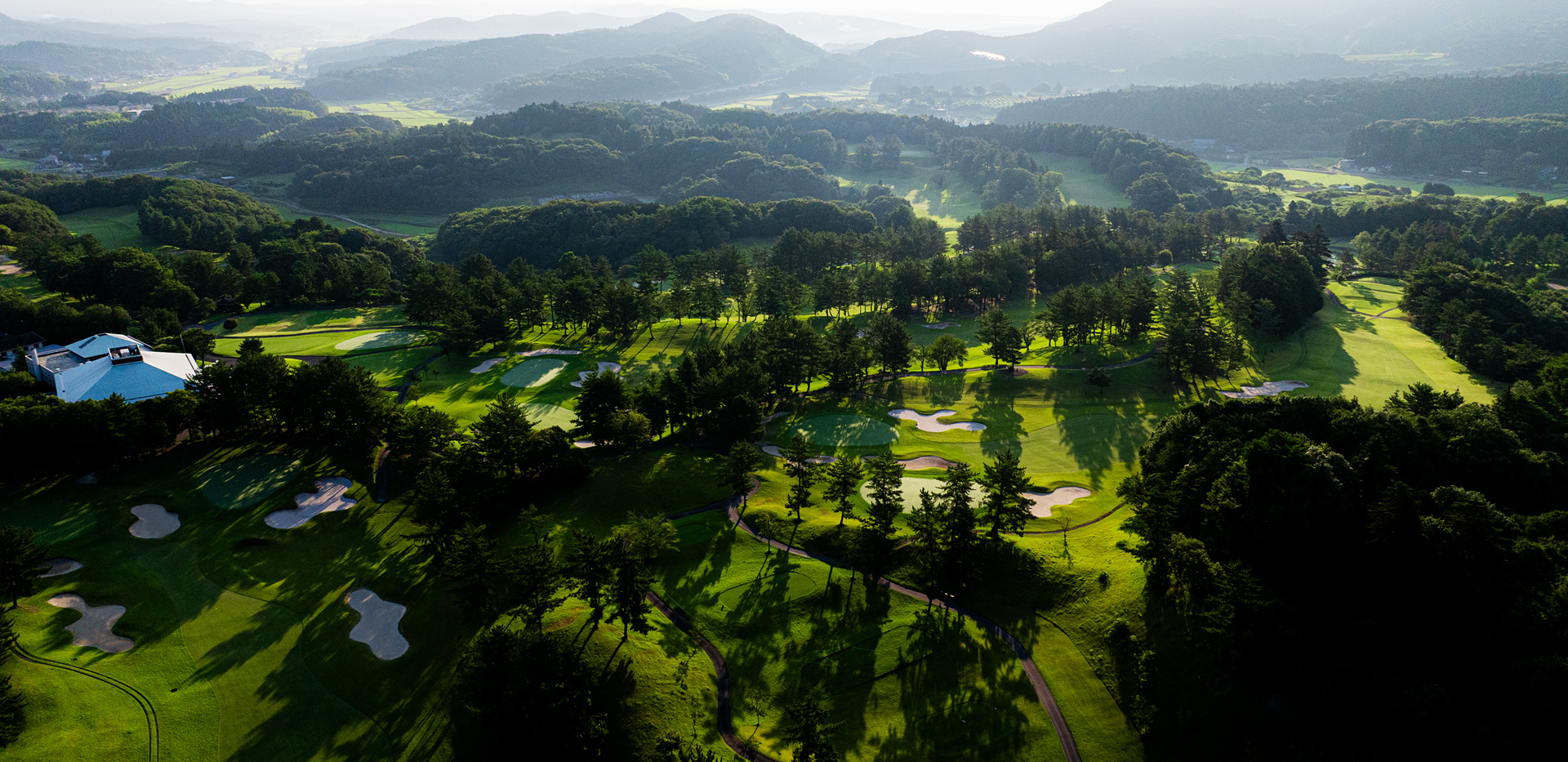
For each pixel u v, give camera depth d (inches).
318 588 2726.4
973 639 2425.0
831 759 1924.2
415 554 2906.0
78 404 3326.8
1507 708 1854.1
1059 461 3870.6
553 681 2108.8
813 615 2551.7
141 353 4384.8
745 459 3193.9
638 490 3358.8
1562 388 3949.3
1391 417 2987.2
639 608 2358.5
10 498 3107.8
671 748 2006.6
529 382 4891.7
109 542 2908.5
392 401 3954.2
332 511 3184.1
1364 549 2204.7
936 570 2610.7
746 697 2241.6
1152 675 2167.8
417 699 2256.4
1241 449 2738.7
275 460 3545.8
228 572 2792.8
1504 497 2699.3
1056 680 2257.6
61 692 2206.0
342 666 2380.7
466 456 3253.0
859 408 4530.0
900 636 2443.4
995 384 4837.6
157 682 2298.2
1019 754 2054.6
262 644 2466.8
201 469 3440.0
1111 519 3147.1
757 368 4323.3
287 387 3690.9
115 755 2047.2
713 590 2679.6
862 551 2765.7
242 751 2097.7
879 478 2837.1
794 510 3147.1
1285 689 2018.9
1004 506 2775.6
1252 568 2293.3
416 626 2524.6
